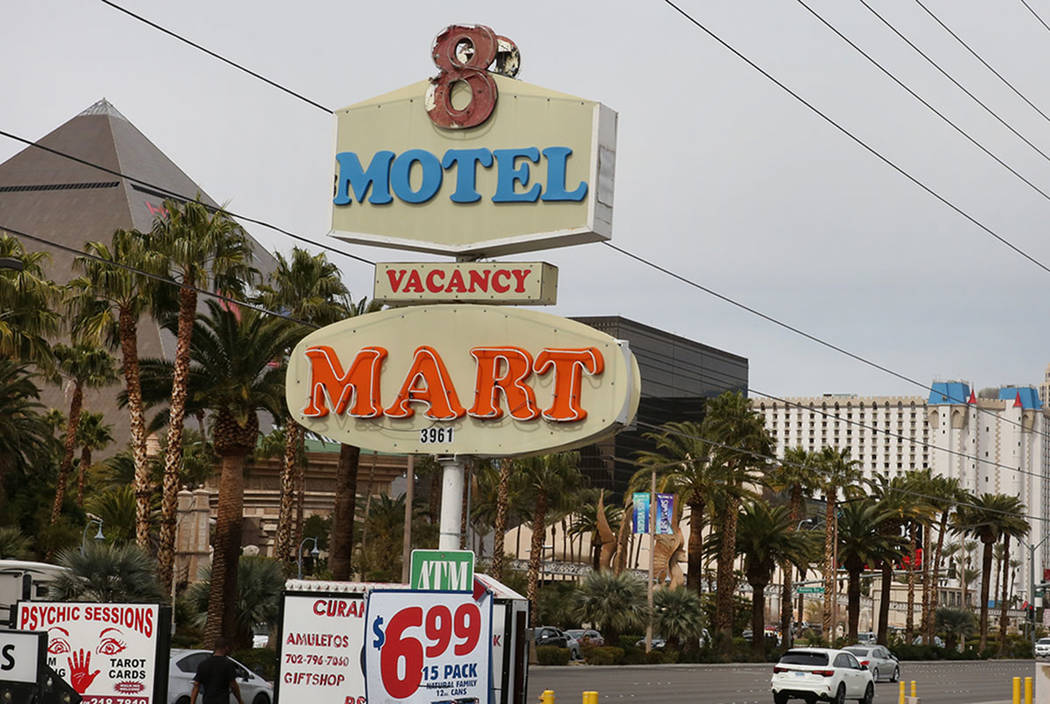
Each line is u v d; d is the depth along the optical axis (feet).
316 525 403.75
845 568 348.38
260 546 449.48
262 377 158.40
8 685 50.44
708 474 258.37
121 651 59.26
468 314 72.33
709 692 151.53
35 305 161.27
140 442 154.40
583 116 71.61
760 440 262.47
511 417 70.79
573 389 69.77
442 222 73.56
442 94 74.13
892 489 336.90
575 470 265.95
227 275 154.61
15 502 226.99
